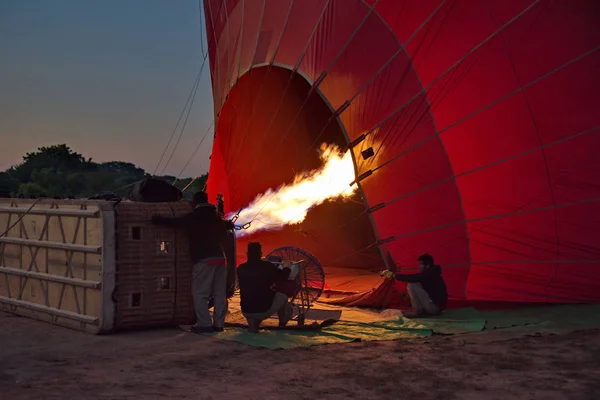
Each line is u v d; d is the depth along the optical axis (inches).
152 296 335.9
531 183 413.1
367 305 437.1
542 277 421.1
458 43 430.0
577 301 426.9
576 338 323.9
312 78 495.2
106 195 362.0
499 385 234.1
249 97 611.8
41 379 237.1
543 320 377.7
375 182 449.4
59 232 356.5
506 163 416.8
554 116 408.2
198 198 347.6
